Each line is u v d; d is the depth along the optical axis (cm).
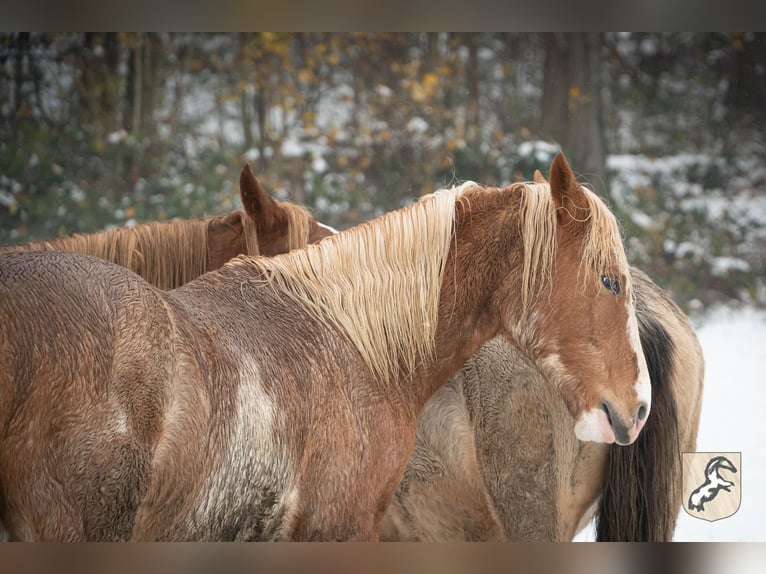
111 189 1356
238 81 1439
